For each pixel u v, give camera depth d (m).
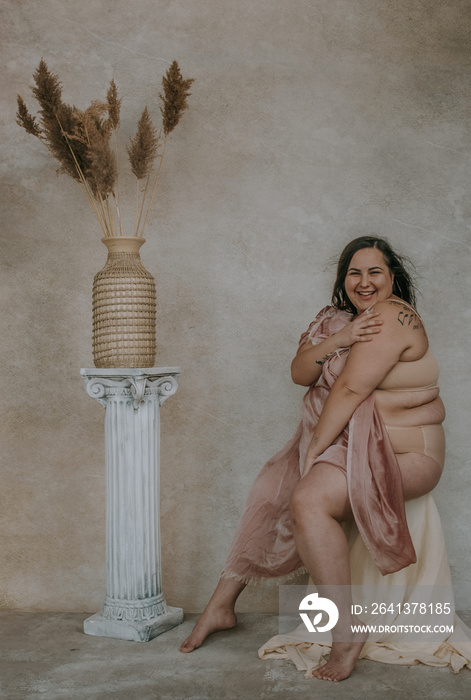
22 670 2.73
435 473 2.82
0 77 3.57
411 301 3.13
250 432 3.52
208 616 3.04
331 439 2.79
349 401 2.74
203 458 3.54
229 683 2.60
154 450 3.11
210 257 3.54
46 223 3.57
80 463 3.55
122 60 3.56
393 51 3.49
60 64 3.57
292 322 3.51
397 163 3.48
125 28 3.56
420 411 2.83
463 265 3.46
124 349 3.00
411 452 2.80
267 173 3.52
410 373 2.79
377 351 2.72
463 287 3.46
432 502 2.94
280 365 3.52
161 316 3.55
